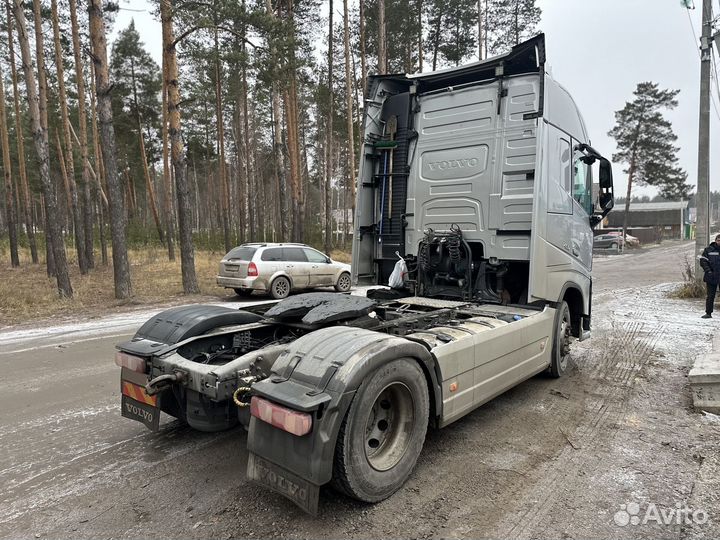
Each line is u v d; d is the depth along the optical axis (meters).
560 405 4.63
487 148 5.17
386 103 6.08
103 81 11.76
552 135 4.98
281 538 2.62
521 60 5.14
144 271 19.06
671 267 22.50
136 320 9.55
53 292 13.16
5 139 20.42
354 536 2.63
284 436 2.67
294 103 22.86
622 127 48.00
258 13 12.87
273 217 52.34
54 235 12.17
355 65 27.20
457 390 3.52
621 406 4.59
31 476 3.35
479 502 2.95
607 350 6.78
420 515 2.82
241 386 3.21
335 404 2.59
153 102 31.80
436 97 5.64
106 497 3.08
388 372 2.89
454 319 4.45
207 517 2.84
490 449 3.69
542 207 4.75
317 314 3.64
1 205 45.91
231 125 40.34
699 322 8.81
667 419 4.26
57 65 18.73
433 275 5.60
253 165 43.56
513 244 4.96
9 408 4.68
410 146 5.84
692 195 48.84
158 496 3.09
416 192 5.75
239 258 12.92
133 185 42.03
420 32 25.97
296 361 2.89
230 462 3.57
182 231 13.41
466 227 5.31
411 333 3.76
